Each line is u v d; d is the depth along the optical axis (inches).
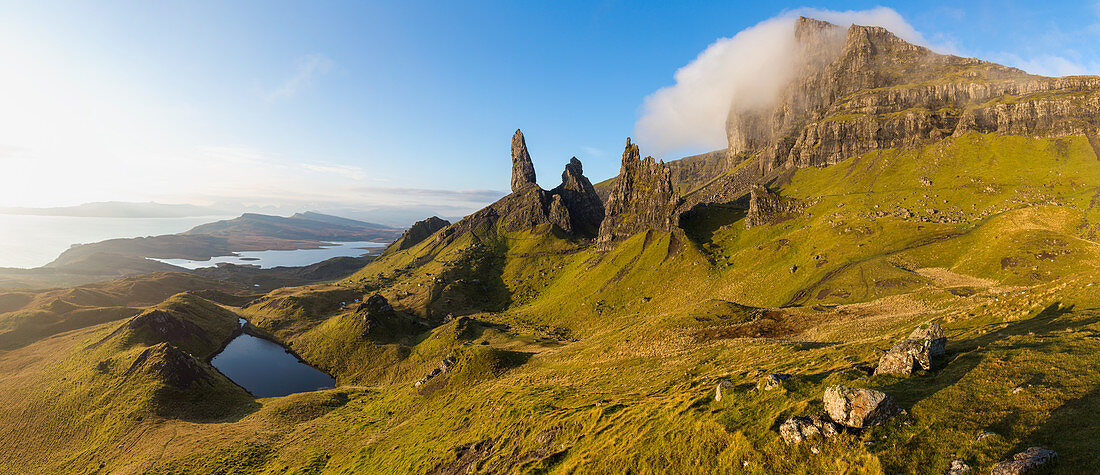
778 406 1451.8
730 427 1448.1
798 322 3932.1
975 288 4564.5
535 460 2015.3
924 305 4001.0
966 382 1295.5
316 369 7854.3
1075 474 816.3
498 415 2898.6
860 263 6993.1
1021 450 952.3
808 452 1208.2
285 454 3695.9
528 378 4116.6
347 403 5403.5
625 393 2630.4
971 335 2010.3
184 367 5949.8
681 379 2684.5
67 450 4503.0
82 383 5679.1
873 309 4079.7
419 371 7062.0
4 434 4827.8
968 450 1008.9
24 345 7849.4
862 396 1204.5
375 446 3447.3
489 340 7342.5
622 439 1792.6
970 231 7071.9
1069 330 1592.0
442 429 3218.5
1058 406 1055.0
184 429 4608.8
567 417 2346.2
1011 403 1129.4
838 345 2469.2
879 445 1112.2
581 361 4347.9
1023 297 2492.6
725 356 2974.9
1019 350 1439.5
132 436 4503.0
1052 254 5310.0
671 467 1461.6
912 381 1402.6
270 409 5196.9
